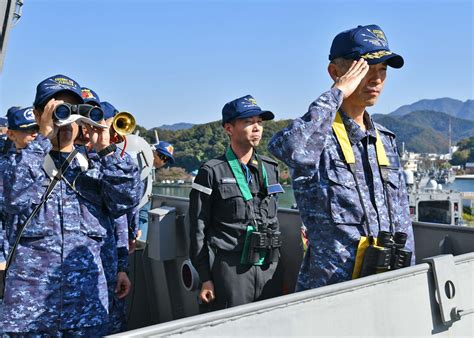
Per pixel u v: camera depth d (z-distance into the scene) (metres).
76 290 2.28
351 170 2.12
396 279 1.73
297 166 2.01
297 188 2.19
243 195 2.98
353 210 2.09
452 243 2.42
